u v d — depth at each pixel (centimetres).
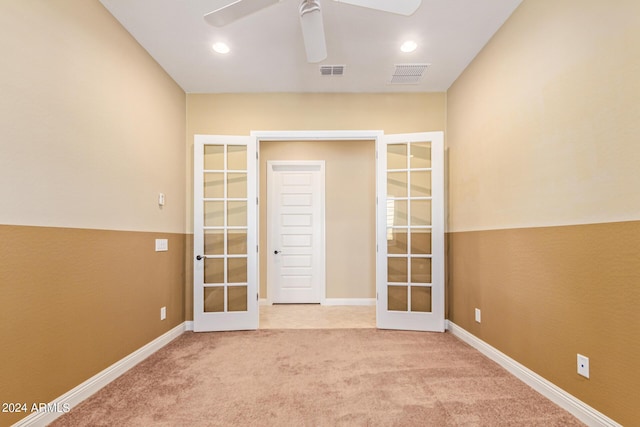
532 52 220
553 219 200
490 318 273
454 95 349
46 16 181
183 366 256
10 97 161
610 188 162
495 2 230
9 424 158
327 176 504
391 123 374
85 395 205
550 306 202
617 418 157
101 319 223
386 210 366
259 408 194
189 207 368
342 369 249
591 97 173
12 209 161
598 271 168
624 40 155
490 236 273
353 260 498
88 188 213
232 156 371
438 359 269
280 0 174
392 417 184
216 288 360
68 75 197
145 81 285
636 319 149
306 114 374
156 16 241
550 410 190
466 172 319
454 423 178
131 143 263
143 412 190
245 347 300
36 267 174
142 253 276
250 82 349
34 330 172
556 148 198
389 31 262
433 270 351
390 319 359
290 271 508
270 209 502
